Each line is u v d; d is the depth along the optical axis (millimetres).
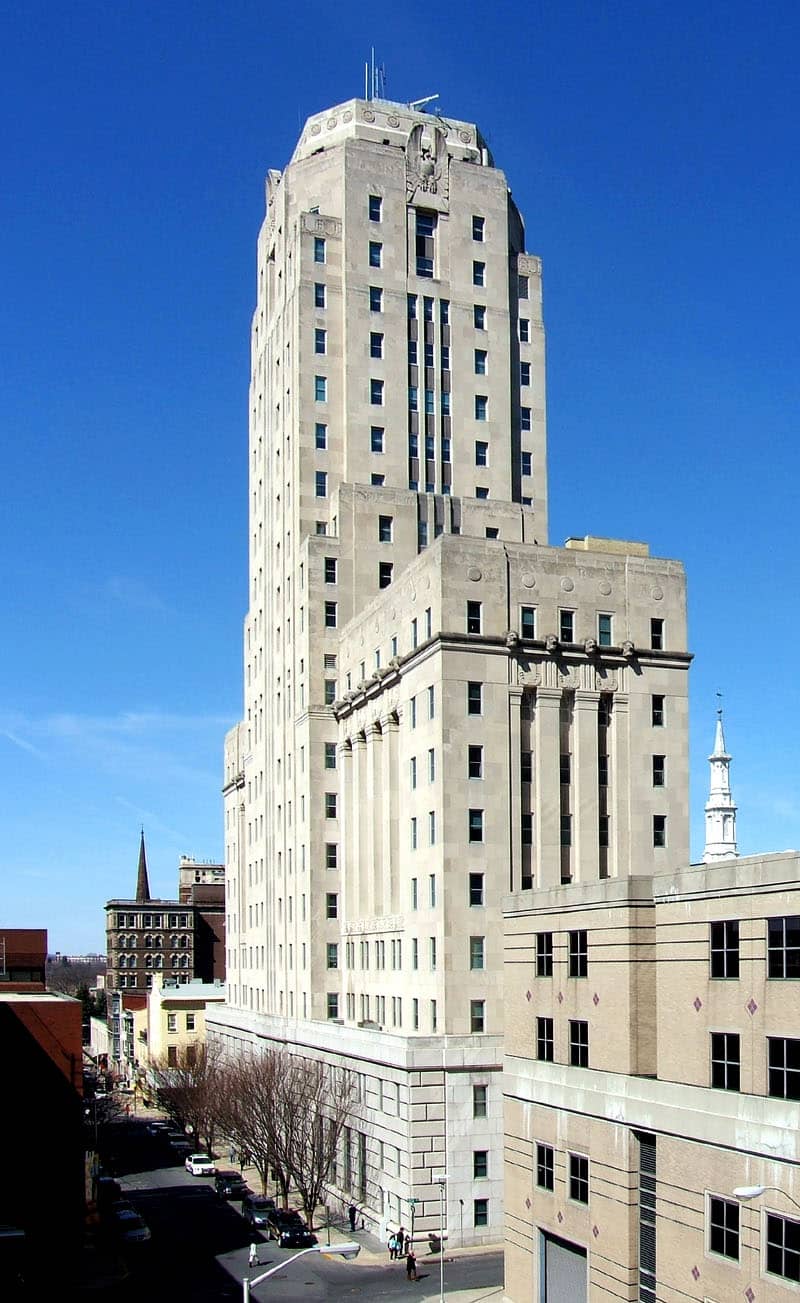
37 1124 72438
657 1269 45000
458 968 78688
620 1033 47844
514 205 124438
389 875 91500
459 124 124688
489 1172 74750
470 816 80812
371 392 111750
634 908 47656
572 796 84562
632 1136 46906
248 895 135125
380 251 113812
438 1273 67625
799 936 39312
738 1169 40875
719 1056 42719
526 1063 55281
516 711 83125
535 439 118375
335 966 105188
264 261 129625
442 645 81688
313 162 117375
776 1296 38688
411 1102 74188
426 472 112312
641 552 92562
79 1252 71438
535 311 120500
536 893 55281
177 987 175875
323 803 106312
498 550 84438
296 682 111375
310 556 106500
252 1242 75125
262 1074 95750
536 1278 53625
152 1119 142750
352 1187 85000
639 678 87188
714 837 129125
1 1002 73438
